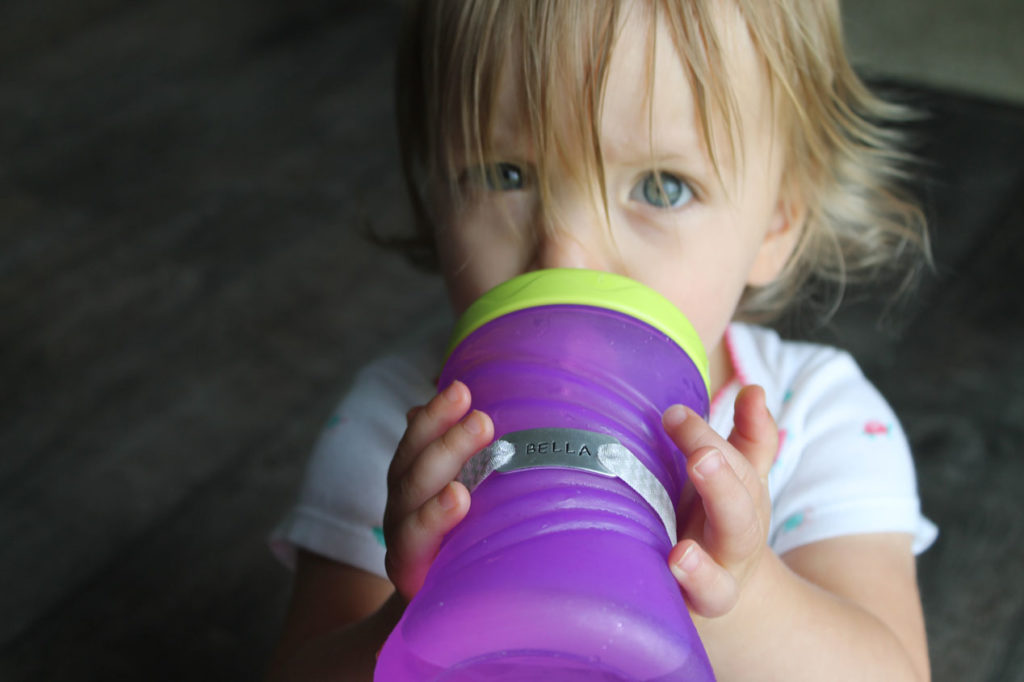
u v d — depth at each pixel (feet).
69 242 7.11
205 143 8.02
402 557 2.14
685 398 2.33
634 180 2.82
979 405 5.68
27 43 9.27
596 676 1.87
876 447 3.43
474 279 2.94
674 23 2.73
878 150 4.17
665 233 2.82
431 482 2.14
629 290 2.39
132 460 5.61
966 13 8.80
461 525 2.06
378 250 7.00
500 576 1.86
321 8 9.70
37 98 8.55
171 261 6.94
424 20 3.18
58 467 5.57
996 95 7.95
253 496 5.41
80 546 5.16
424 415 2.23
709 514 2.13
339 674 2.74
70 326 6.46
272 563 5.10
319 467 3.39
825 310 5.26
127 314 6.55
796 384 3.57
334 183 7.58
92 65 8.96
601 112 2.73
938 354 5.98
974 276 6.47
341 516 3.29
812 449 3.44
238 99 8.52
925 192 6.97
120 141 8.06
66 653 4.68
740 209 2.96
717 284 2.94
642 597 1.87
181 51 9.12
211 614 4.86
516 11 2.76
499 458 2.08
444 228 3.06
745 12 2.88
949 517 5.10
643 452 2.16
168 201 7.47
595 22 2.71
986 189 7.08
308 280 6.79
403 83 3.48
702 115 2.78
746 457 2.39
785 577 2.65
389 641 2.03
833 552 3.24
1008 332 6.12
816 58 3.28
